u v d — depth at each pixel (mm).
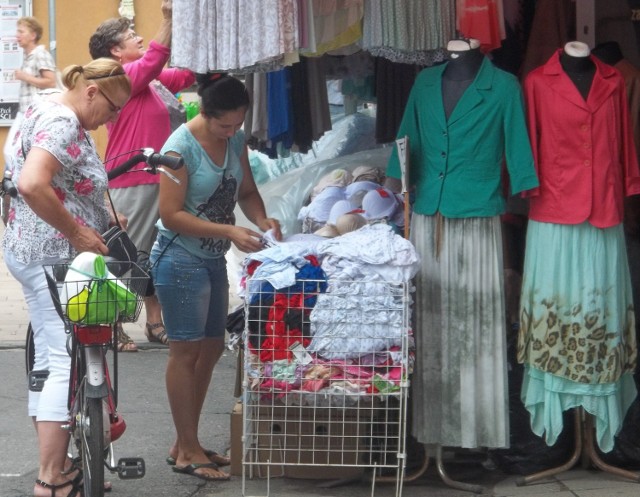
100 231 4820
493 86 5047
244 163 5555
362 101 8195
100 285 4254
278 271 4809
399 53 5539
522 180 5012
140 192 7605
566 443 5395
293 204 7355
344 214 5602
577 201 5000
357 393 4793
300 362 4824
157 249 5250
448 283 5094
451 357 5113
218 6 5078
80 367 4602
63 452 4758
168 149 5133
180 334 5238
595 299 5023
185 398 5340
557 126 5012
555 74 5051
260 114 6605
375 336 4785
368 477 5230
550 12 5727
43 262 4699
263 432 5137
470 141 5035
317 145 8195
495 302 5105
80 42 14922
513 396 5457
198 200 5227
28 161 4465
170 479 5328
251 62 5047
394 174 5316
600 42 6078
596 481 5215
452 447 5492
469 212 5039
